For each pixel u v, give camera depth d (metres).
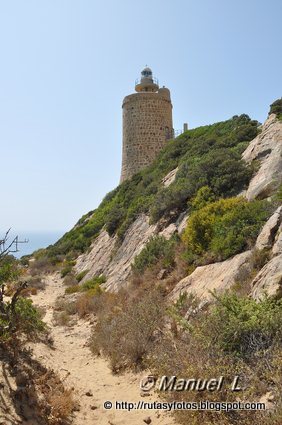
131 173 44.09
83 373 9.79
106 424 7.04
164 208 22.05
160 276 15.73
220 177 19.45
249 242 12.38
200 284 12.42
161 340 9.71
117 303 15.50
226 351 7.30
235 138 25.86
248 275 10.57
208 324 7.79
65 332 14.27
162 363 8.13
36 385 8.02
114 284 19.88
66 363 10.62
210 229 14.98
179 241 17.58
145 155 43.97
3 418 6.26
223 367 6.45
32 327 11.51
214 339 7.49
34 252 53.72
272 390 5.96
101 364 10.41
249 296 9.20
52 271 34.56
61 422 6.88
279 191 14.62
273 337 7.16
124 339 10.66
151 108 44.81
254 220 13.64
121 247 25.25
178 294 12.80
